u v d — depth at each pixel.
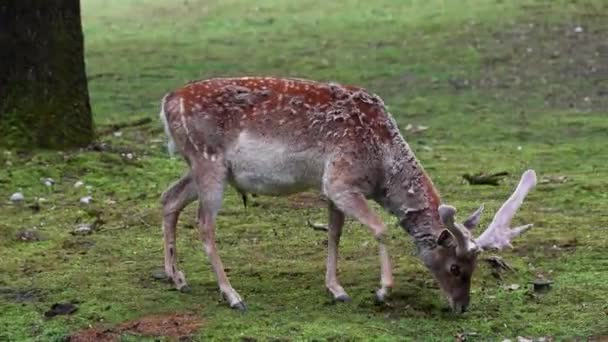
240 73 36.91
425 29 43.19
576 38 40.38
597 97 32.56
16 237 18.47
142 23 48.50
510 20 43.66
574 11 44.50
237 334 13.75
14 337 13.88
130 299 15.22
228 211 20.42
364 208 14.62
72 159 23.39
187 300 15.18
